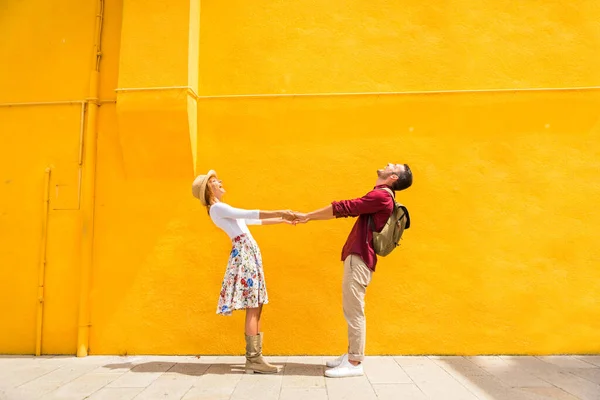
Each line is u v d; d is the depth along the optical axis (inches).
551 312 144.2
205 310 147.5
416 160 150.3
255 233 149.6
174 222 150.6
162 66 147.7
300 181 151.2
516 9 154.7
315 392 109.8
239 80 155.6
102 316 148.3
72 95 158.7
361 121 152.1
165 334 147.2
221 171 152.1
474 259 146.4
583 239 146.3
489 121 150.7
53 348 148.9
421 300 145.3
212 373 126.9
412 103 151.9
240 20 157.8
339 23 156.4
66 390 112.8
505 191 148.3
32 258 152.3
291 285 147.5
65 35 161.6
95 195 153.1
